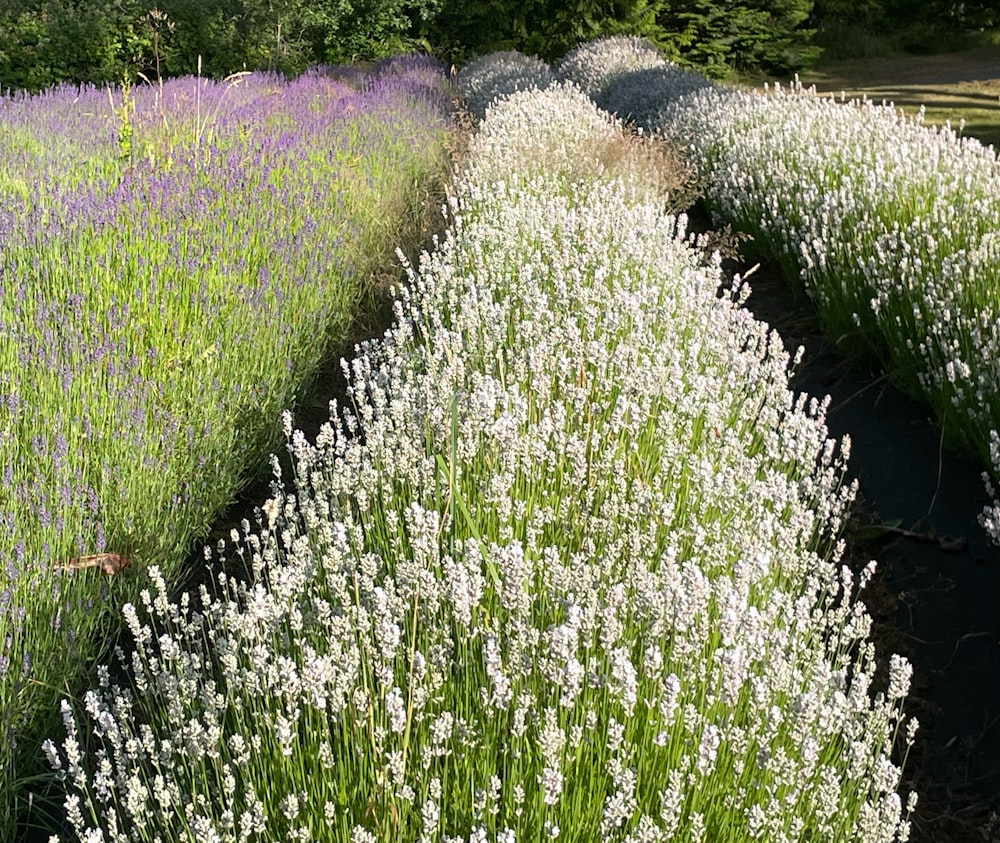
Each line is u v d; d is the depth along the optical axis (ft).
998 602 12.89
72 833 8.86
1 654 8.95
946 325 16.42
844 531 14.49
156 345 14.35
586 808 7.43
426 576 8.04
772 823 7.10
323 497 10.78
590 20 60.49
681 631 8.00
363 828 6.48
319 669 6.86
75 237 16.61
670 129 34.27
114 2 45.57
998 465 12.49
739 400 14.19
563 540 10.34
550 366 13.14
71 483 11.32
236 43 48.65
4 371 12.80
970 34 79.77
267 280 16.97
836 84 63.57
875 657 11.95
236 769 8.23
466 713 8.07
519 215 18.97
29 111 29.60
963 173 21.53
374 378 13.65
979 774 10.37
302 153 24.50
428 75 48.55
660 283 17.04
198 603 12.04
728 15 63.16
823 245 20.22
